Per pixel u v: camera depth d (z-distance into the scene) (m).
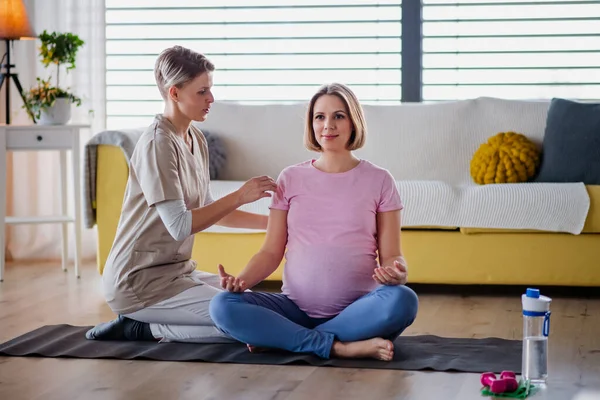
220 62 5.96
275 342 3.06
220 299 3.08
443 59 5.75
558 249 4.30
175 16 5.97
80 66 5.85
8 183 5.89
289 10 5.88
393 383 2.78
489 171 4.82
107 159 4.64
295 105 5.34
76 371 2.97
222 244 4.54
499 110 5.18
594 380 2.83
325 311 3.14
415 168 5.18
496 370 2.92
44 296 4.43
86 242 5.86
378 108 5.29
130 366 3.02
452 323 3.73
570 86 5.62
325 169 3.22
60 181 5.67
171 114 3.28
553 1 5.58
